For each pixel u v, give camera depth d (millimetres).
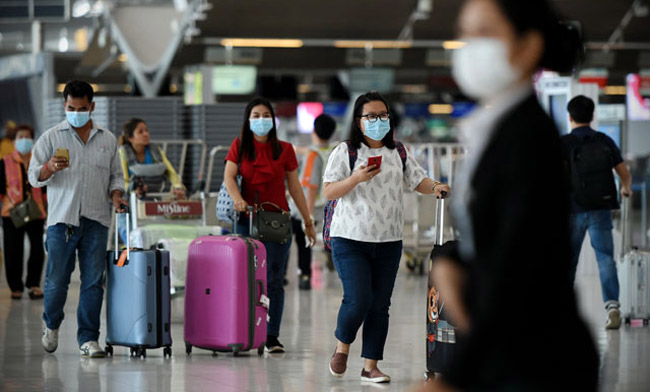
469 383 3818
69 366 11141
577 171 13641
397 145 10000
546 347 3783
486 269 3779
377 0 42781
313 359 11680
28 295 18359
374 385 10055
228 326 11500
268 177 11992
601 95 41812
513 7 3828
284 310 16406
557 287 3803
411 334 13750
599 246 13867
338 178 9828
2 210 17562
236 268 11461
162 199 15992
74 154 11531
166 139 22469
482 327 3752
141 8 40594
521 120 3834
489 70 3879
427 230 22078
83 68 47594
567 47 3920
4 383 10109
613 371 10781
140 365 11219
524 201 3730
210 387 9898
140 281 11586
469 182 3902
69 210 11484
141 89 39906
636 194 32625
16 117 45281
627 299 14711
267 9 42406
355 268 9789
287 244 12164
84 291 11727
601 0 43250
